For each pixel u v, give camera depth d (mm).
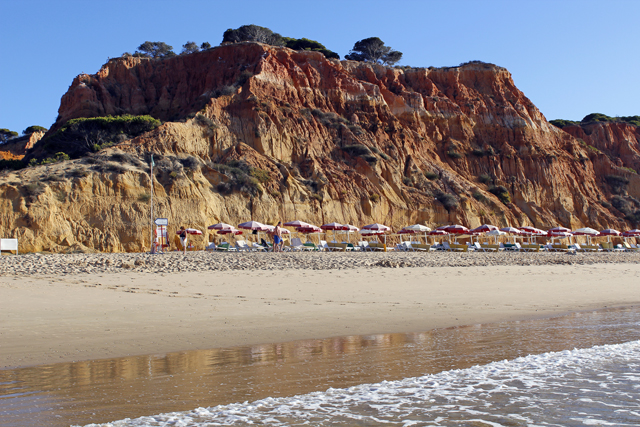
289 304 10914
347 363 5797
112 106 61375
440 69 72562
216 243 42406
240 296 12023
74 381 5023
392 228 53312
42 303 10273
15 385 4875
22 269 17250
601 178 75625
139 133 54625
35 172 40406
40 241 35875
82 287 12867
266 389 4734
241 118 53750
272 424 3805
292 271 18328
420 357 6117
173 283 14180
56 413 4031
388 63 88812
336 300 11672
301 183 51344
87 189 39312
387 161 57719
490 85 73688
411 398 4477
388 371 5426
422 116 65812
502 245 46125
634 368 5578
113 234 38469
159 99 62031
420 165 61344
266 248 37812
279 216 47562
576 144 75312
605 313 10211
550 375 5273
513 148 68062
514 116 70688
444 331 8109
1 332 7629
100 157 43469
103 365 5758
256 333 7832
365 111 62469
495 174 65250
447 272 19219
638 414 4129
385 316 9570
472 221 56781
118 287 13086
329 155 56375
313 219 49250
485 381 5047
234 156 50188
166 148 47125
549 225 62281
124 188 40375
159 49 83188
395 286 14594
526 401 4434
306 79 61125
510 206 62062
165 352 6504
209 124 51250
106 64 64812
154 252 31578
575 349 6539
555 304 11516
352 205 52125
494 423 3900
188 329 8070
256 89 56250
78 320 8656
